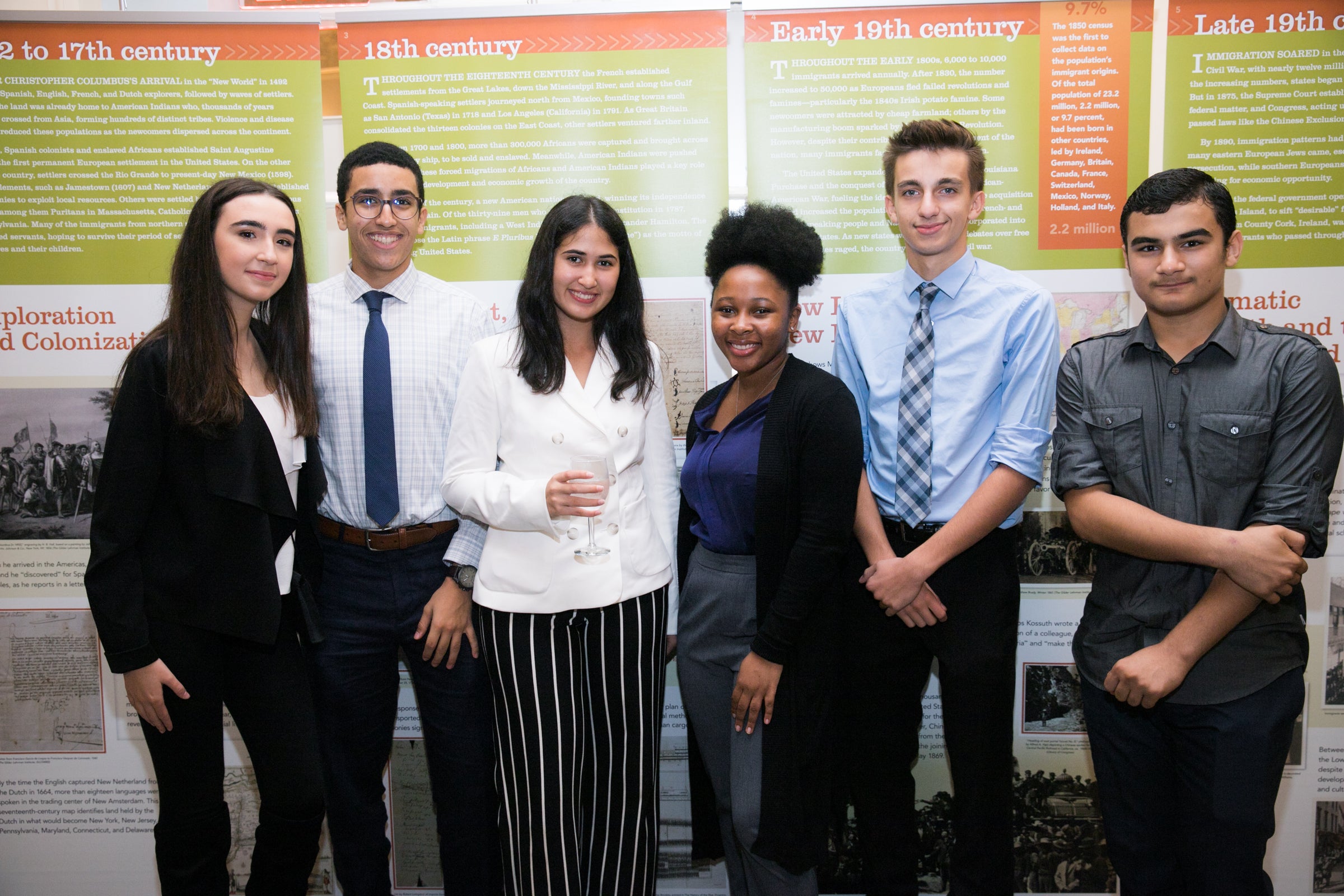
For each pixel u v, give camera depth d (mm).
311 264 2309
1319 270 2186
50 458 2328
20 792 2402
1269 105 2152
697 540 1864
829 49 2201
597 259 1640
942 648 1757
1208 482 1519
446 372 1900
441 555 1916
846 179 2234
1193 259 1467
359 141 2273
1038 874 2346
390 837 2398
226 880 1705
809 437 1596
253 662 1700
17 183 2264
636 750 1701
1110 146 2188
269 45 2252
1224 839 1517
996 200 2217
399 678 2139
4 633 2361
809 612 1593
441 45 2242
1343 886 2285
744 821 1650
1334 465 1486
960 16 2176
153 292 2299
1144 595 1605
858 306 1966
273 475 1597
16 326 2303
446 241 2295
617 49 2230
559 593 1629
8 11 2209
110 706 2381
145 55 2236
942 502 1781
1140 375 1597
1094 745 1709
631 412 1725
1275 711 1503
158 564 1554
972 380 1775
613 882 1708
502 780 1720
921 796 2355
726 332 1633
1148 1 2146
